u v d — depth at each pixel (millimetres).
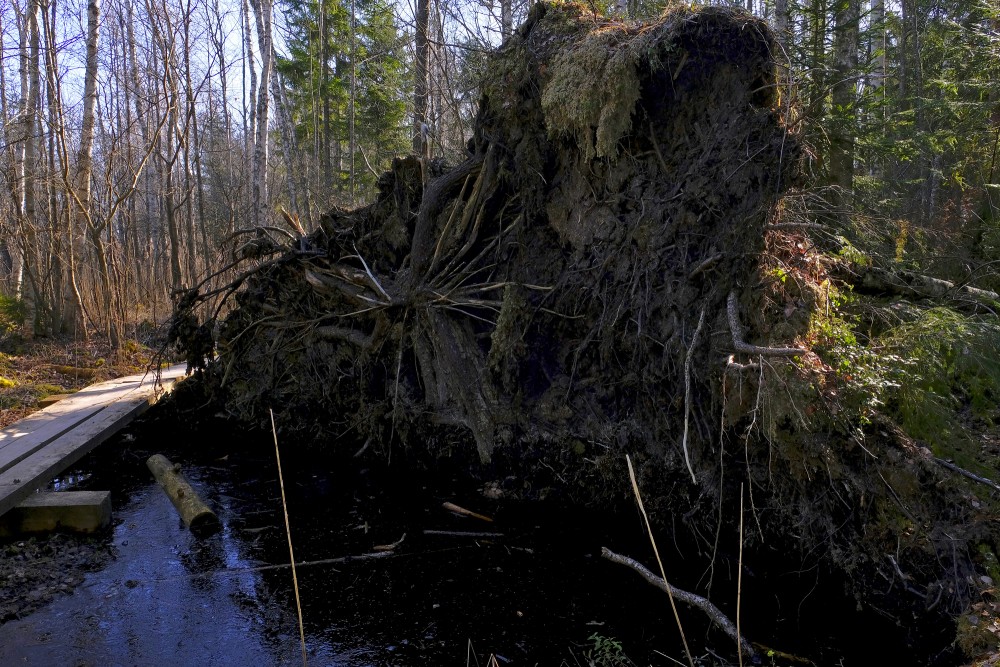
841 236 4867
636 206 5137
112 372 9914
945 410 4066
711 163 4699
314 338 7133
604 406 5246
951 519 3684
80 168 11453
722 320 4398
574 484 5328
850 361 3828
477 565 4562
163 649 3631
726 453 4449
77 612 3979
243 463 6773
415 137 10977
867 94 8625
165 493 5918
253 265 9125
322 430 6992
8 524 4957
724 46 4703
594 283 5297
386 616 3959
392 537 5016
